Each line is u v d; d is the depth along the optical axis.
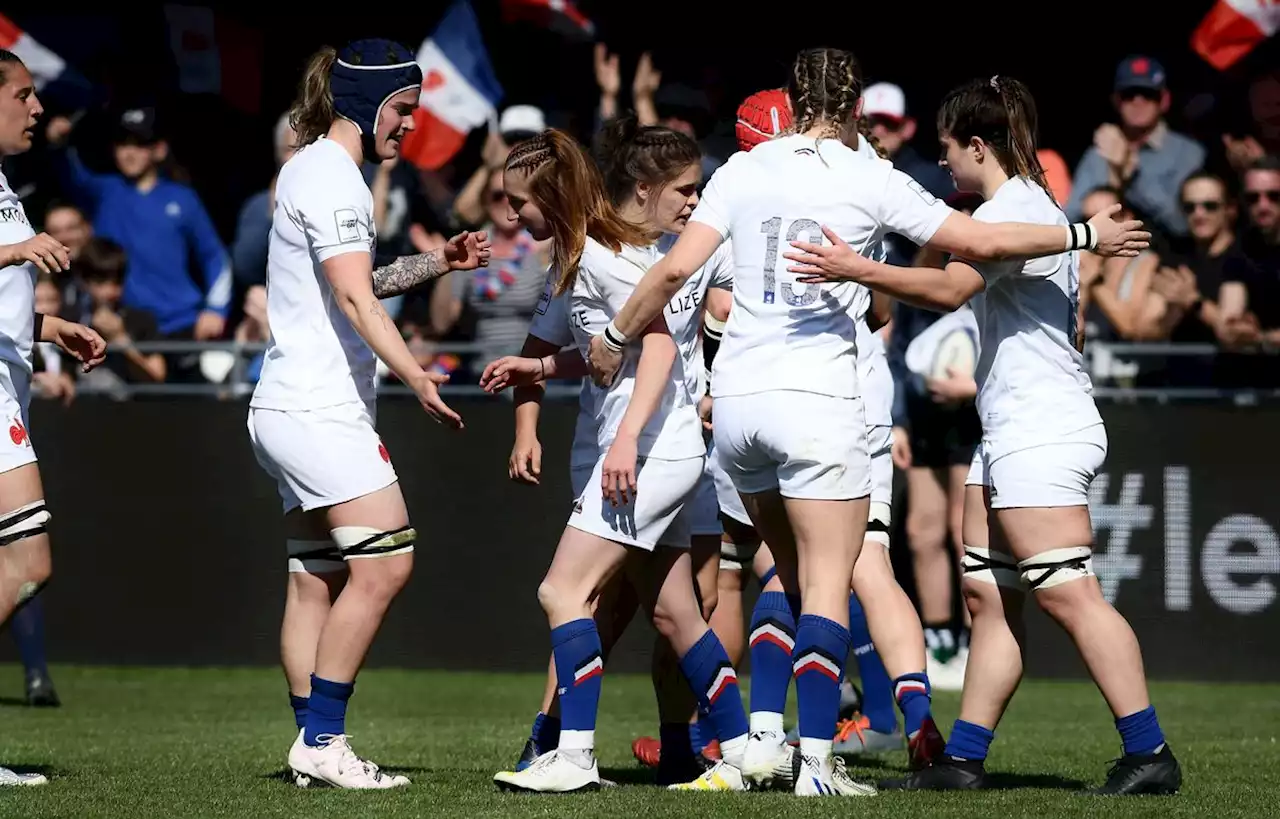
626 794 17.62
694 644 18.81
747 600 33.69
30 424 35.16
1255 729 26.62
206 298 39.41
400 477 34.50
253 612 34.81
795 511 17.42
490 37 46.38
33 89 19.25
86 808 16.81
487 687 32.69
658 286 17.36
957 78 46.75
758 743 18.38
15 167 42.41
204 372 36.38
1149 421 33.06
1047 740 25.22
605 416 18.38
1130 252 17.59
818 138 17.67
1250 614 32.78
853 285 17.59
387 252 39.06
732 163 17.69
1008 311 18.41
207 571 34.88
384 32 48.25
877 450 21.30
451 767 21.31
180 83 46.97
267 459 18.64
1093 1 45.91
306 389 18.25
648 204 19.67
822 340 17.33
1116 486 33.16
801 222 17.31
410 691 32.06
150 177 39.28
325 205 18.02
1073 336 18.55
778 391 17.25
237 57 47.53
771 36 46.31
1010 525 18.36
